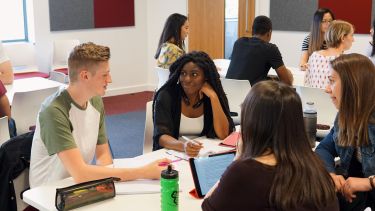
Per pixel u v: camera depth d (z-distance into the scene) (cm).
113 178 193
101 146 239
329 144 225
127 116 598
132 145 482
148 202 182
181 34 461
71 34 667
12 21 629
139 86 754
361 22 570
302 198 130
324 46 461
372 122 197
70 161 196
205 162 193
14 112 350
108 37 704
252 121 138
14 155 215
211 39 692
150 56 755
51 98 208
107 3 693
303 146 137
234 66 414
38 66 644
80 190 177
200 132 271
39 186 201
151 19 741
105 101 682
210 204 137
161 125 261
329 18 457
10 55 598
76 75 206
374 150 198
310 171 133
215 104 264
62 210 172
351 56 202
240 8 658
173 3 715
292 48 629
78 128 214
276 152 135
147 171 201
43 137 203
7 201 215
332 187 138
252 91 141
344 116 202
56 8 645
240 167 134
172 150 246
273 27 640
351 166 211
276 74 432
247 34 660
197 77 259
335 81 203
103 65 206
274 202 129
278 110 135
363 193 202
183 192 192
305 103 305
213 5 680
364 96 197
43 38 641
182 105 268
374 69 199
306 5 606
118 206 179
